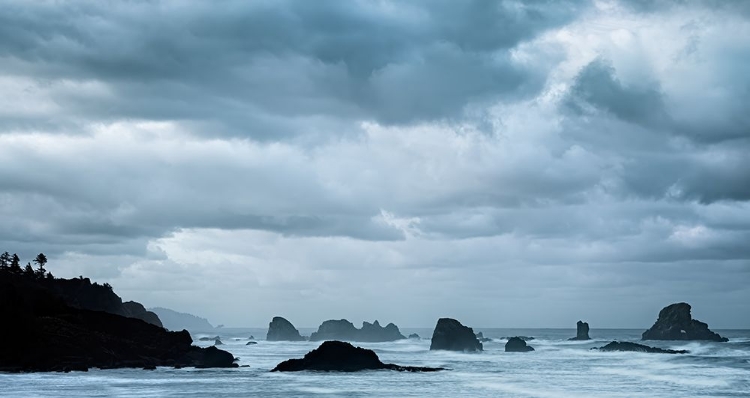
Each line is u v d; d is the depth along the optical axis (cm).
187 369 12725
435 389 9700
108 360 12738
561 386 10062
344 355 12581
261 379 10875
